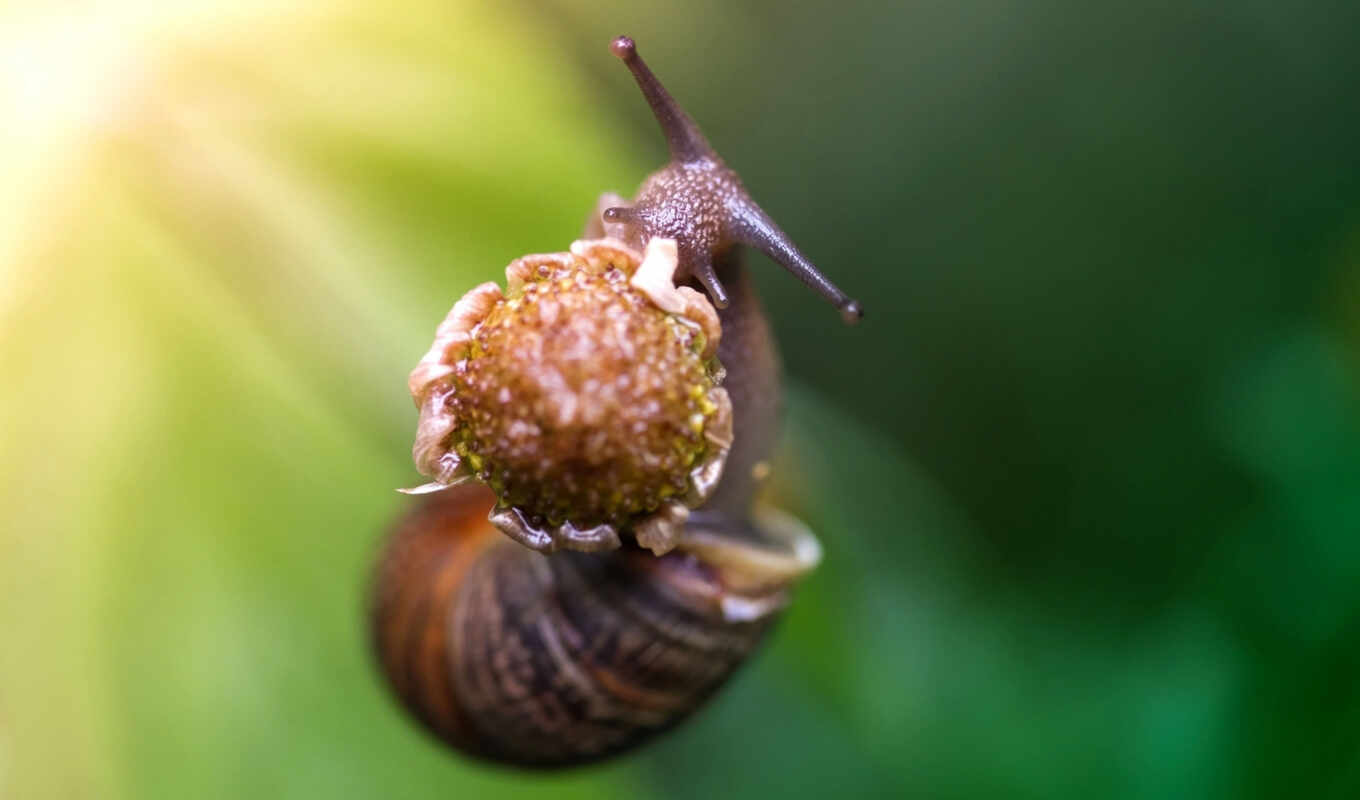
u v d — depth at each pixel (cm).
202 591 24
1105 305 31
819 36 32
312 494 24
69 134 24
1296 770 25
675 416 20
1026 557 32
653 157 32
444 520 23
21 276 24
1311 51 30
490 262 25
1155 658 27
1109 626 29
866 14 31
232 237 25
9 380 24
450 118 25
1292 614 26
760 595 23
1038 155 31
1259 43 30
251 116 25
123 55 25
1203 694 26
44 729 23
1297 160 31
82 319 24
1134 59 31
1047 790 27
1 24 25
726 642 23
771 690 28
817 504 26
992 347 32
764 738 28
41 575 23
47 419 24
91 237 24
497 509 20
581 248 20
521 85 26
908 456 33
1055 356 32
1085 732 27
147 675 23
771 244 22
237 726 23
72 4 25
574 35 28
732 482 23
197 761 23
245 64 25
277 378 25
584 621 22
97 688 23
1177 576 29
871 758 27
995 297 32
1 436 24
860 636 27
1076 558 31
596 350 20
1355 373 27
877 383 33
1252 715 26
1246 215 31
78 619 23
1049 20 31
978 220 32
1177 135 31
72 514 24
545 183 25
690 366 20
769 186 33
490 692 23
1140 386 31
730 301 22
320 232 25
